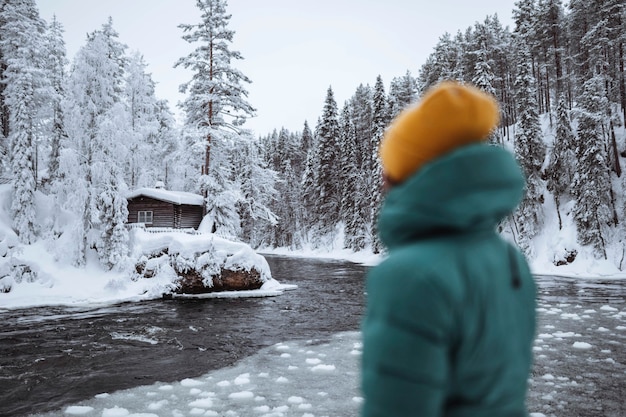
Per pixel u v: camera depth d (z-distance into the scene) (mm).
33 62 27656
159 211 32031
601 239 35094
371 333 831
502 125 58062
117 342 11727
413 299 779
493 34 60156
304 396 7188
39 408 6895
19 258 21625
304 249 66688
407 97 64000
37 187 27969
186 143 32062
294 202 71625
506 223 41312
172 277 21453
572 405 6613
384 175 1037
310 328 13484
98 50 25453
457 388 841
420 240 882
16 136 24578
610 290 22453
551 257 37188
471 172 794
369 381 810
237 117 32562
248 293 21609
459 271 816
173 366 9383
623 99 44312
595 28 44219
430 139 882
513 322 900
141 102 36875
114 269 22641
